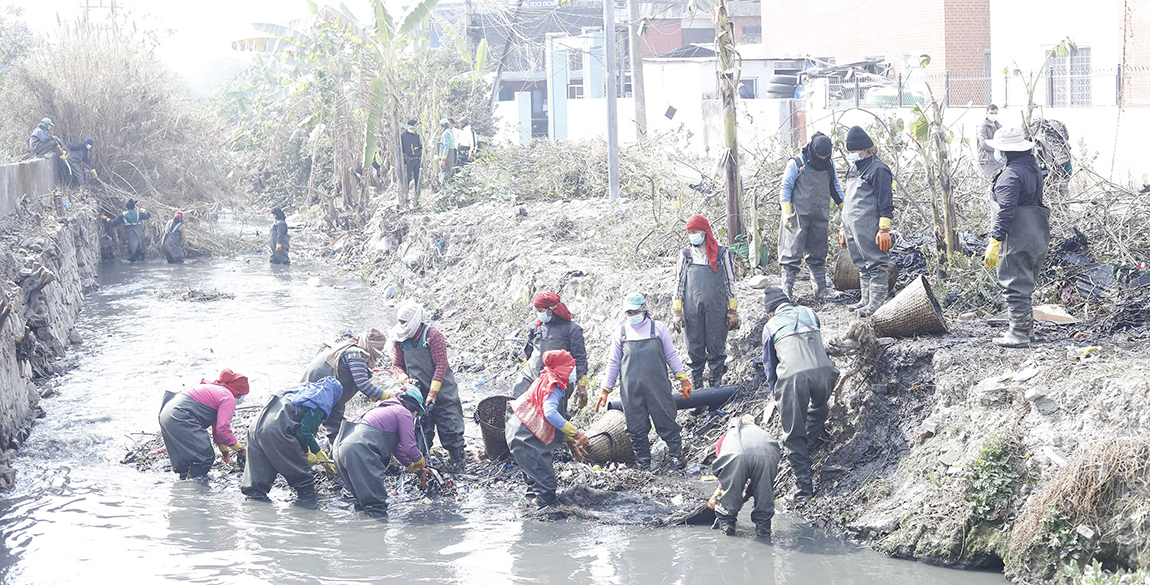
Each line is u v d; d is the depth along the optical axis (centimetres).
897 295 891
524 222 1697
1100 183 1032
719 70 1124
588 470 872
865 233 895
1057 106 1841
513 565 695
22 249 1432
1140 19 1889
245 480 857
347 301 1769
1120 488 613
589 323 1194
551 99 3588
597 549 724
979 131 1338
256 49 2970
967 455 696
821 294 1001
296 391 857
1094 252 950
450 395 924
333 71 2522
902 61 3056
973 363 766
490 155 2175
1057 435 673
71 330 1470
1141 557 591
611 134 1795
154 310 1689
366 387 885
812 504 779
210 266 2286
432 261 1841
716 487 840
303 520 798
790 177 969
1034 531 634
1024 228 760
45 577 673
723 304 923
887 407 797
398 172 2267
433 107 2586
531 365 910
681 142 2445
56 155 2377
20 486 878
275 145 3169
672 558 701
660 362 868
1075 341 797
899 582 646
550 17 4566
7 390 991
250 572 680
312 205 2997
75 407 1107
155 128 2681
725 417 916
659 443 917
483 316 1468
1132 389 661
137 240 2381
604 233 1521
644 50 4491
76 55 2628
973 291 952
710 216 1244
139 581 665
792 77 2784
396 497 854
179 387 934
